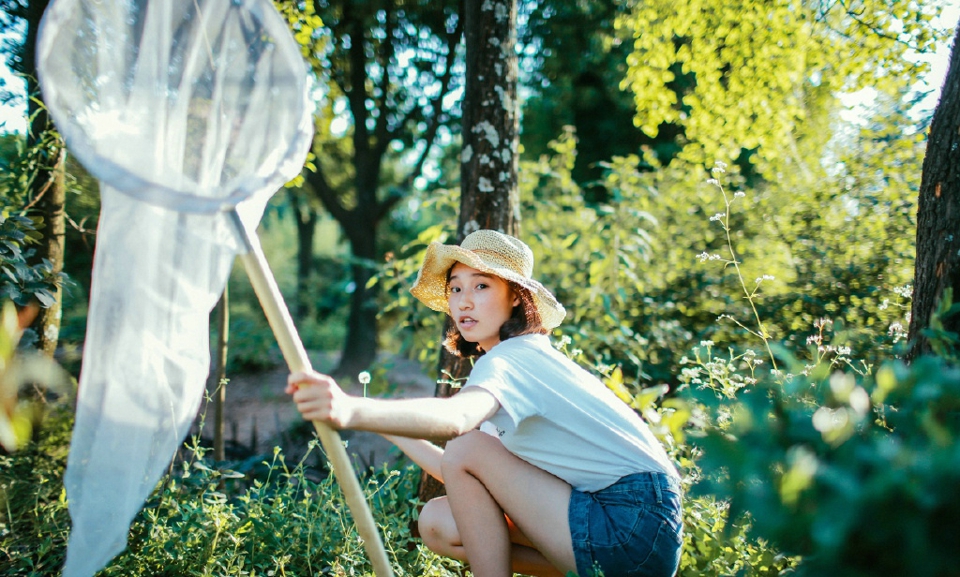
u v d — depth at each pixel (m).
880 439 1.20
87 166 1.36
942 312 1.57
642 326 4.71
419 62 8.34
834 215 4.73
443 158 10.74
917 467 1.09
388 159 12.98
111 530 1.58
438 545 2.22
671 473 1.95
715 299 4.91
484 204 3.05
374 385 4.50
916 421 1.22
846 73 4.13
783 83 4.38
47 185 3.22
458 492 2.01
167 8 1.54
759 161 5.27
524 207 6.12
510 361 1.86
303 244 14.38
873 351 3.40
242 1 1.62
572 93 10.09
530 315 2.11
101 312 1.55
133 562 2.27
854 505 1.09
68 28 1.46
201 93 1.56
